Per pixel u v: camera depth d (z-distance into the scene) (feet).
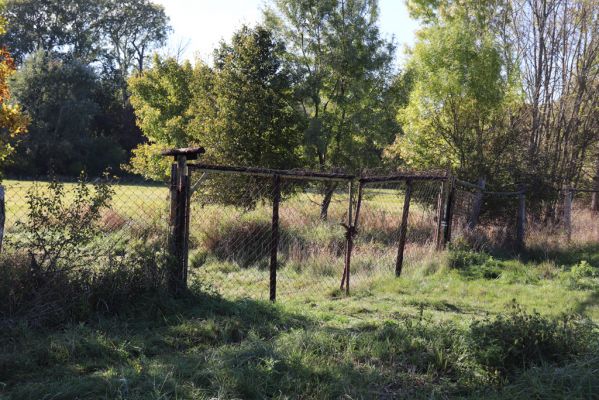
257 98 61.77
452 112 57.31
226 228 37.27
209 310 19.07
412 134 61.05
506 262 35.37
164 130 82.28
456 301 25.50
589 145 75.10
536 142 63.72
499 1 71.72
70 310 17.38
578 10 65.72
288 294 26.40
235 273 31.48
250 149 61.16
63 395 12.09
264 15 69.26
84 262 18.47
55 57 176.45
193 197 49.83
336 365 14.52
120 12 191.93
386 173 54.90
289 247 35.76
